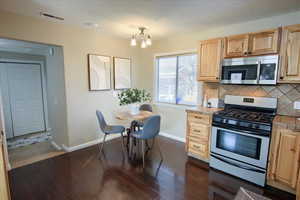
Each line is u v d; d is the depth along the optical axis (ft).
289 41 6.88
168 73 13.12
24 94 14.38
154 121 8.94
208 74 9.39
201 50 9.59
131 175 7.98
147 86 14.29
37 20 8.60
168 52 12.58
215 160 8.43
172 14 7.92
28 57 14.37
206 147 8.91
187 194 6.69
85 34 10.60
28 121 14.71
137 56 14.19
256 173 7.16
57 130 11.59
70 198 6.45
